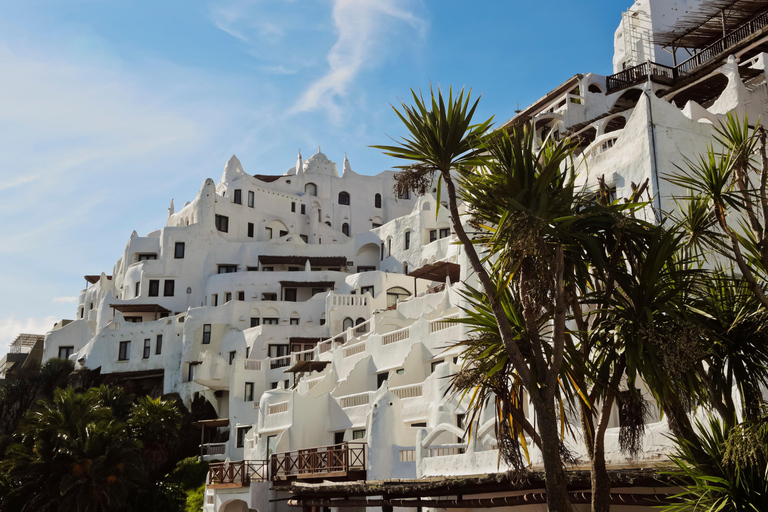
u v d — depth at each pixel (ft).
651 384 34.99
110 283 292.61
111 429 136.05
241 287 242.99
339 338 169.17
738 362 37.91
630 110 133.18
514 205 34.42
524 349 38.81
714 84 130.00
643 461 50.96
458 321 40.29
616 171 82.89
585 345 38.96
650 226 38.09
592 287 40.29
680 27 143.54
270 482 108.37
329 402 125.49
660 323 36.83
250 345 207.72
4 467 129.29
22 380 226.38
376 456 85.92
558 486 34.30
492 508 62.34
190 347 219.20
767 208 39.73
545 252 35.14
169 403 173.78
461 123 38.06
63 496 126.21
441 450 84.12
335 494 71.82
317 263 257.96
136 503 137.69
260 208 284.61
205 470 166.71
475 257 37.63
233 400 177.99
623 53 169.68
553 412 35.24
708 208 42.55
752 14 135.44
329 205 305.53
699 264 42.70
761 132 41.81
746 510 32.55
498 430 40.34
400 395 107.96
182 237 262.47
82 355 244.42
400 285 218.79
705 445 35.37
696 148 81.05
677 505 35.14
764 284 42.73
